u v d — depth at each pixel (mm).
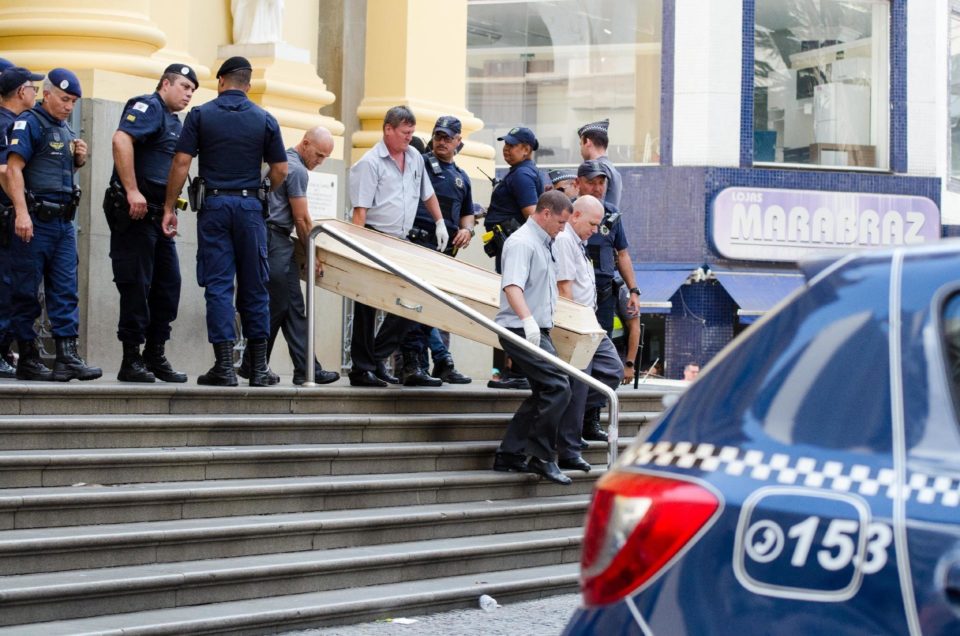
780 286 32031
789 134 32938
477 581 9344
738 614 3678
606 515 3965
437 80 17547
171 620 7426
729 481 3811
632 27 33000
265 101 14922
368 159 12016
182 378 10953
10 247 10047
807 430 3793
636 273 32094
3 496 7914
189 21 14914
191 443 9508
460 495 10438
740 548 3721
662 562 3809
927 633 3439
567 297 11656
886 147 33531
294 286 11602
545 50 33906
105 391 9445
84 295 12109
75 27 12688
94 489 8414
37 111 10055
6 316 10328
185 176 10375
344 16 16984
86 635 6953
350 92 17078
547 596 9602
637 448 4105
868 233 33031
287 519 8992
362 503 9734
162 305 10852
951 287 3787
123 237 10469
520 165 12914
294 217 11305
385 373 12266
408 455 10516
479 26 34219
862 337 3844
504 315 10938
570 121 33719
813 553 3621
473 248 16938
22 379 10195
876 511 3584
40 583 7336
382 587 8906
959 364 3699
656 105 32750
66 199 10141
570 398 11086
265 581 8273
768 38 32781
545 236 10875
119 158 10305
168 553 8188
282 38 16047
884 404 3729
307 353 11188
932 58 33625
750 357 4039
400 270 10508
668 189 32188
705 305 31953
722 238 32031
